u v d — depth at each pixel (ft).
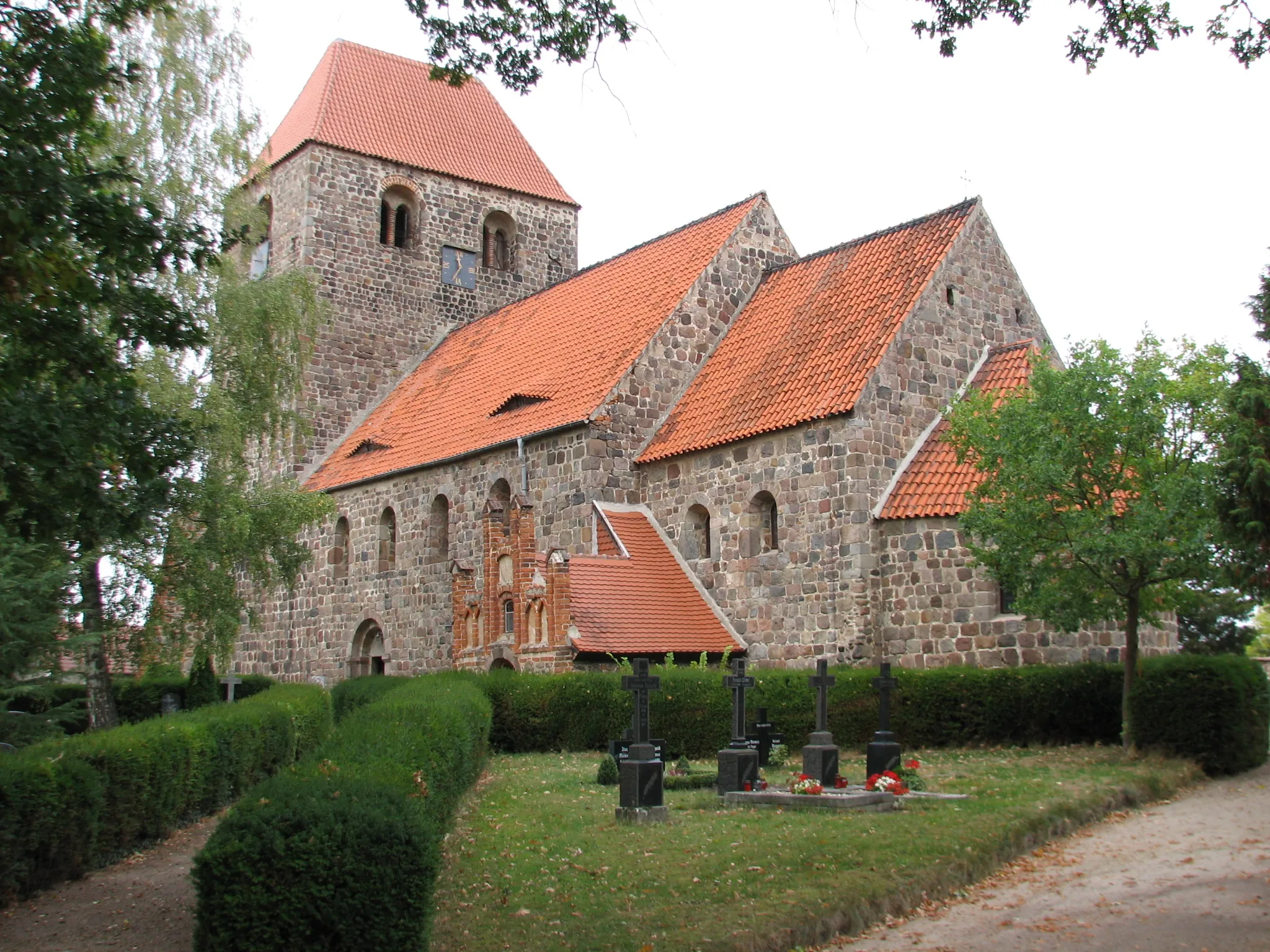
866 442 95.45
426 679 100.17
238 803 37.50
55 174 41.29
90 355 47.09
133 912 45.85
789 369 105.81
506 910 42.45
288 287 109.29
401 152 165.48
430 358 160.76
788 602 98.22
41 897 48.37
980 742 83.35
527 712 94.53
